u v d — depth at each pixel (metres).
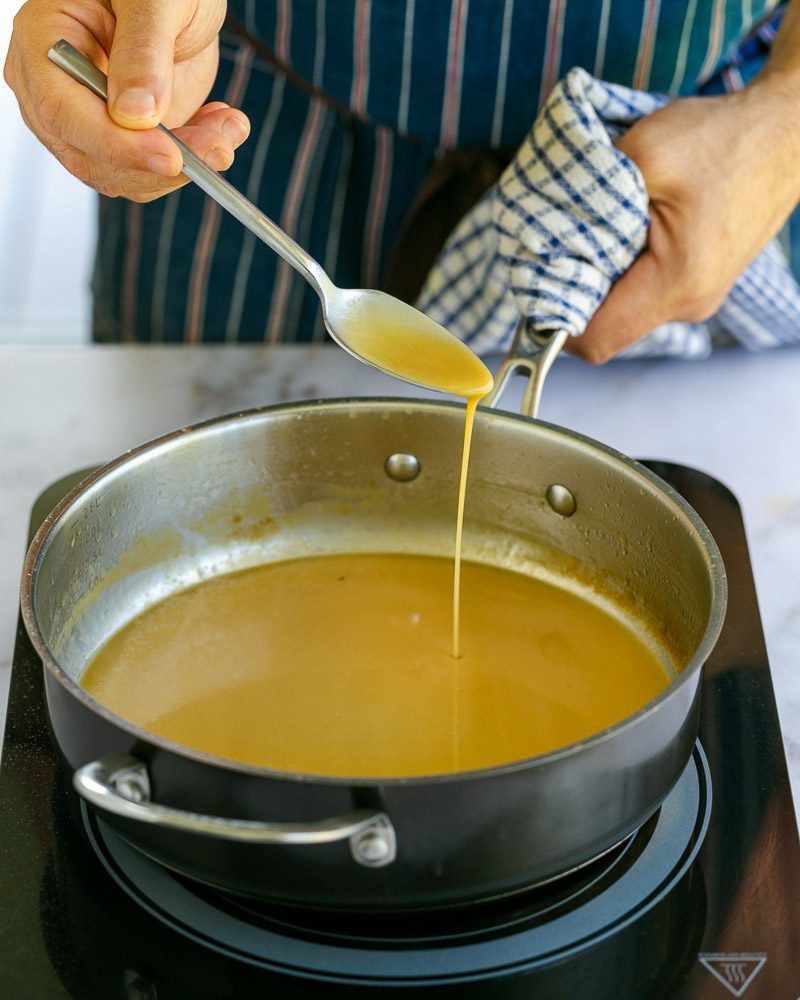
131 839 0.63
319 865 0.60
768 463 0.93
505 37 0.98
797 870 0.67
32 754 0.72
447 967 0.63
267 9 1.01
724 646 0.78
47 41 0.77
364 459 0.83
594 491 0.79
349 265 1.10
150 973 0.63
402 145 1.06
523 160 0.89
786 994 0.62
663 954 0.64
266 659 0.79
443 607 0.82
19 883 0.66
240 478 0.82
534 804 0.60
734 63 1.05
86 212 2.55
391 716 0.75
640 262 0.91
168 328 1.14
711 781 0.71
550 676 0.78
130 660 0.78
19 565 0.84
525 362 0.84
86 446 0.94
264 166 1.08
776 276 1.00
